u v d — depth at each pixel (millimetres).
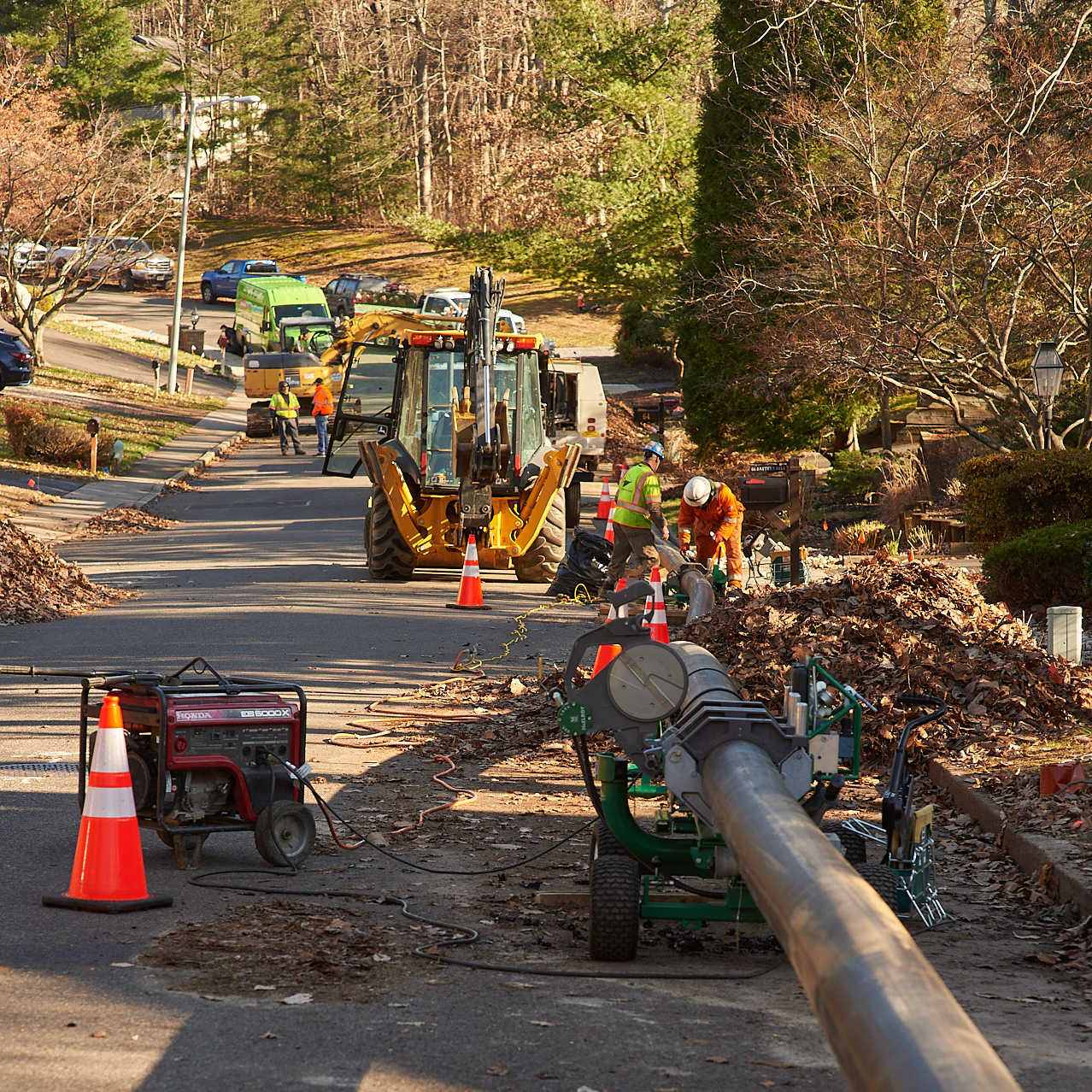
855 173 31656
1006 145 28312
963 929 9156
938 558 27406
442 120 139750
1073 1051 6719
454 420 27172
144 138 99812
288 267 120000
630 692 8398
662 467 49312
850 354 31000
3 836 10578
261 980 7438
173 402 70125
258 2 134125
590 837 11305
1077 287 30109
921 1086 3707
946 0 37406
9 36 104750
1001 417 32344
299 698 10445
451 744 14523
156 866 10023
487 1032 6754
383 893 9469
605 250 61656
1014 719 14430
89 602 25203
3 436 52812
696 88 63500
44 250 86000
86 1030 6609
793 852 5488
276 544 34750
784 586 19672
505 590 27656
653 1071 6301
